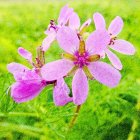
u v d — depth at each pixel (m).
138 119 0.06
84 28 0.05
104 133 0.06
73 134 0.06
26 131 0.06
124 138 0.06
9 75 0.06
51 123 0.06
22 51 0.05
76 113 0.05
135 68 0.08
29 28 0.14
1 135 0.05
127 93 0.07
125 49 0.05
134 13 0.15
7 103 0.05
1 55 0.11
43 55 0.05
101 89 0.07
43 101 0.06
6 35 0.13
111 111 0.07
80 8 0.16
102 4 0.16
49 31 0.05
